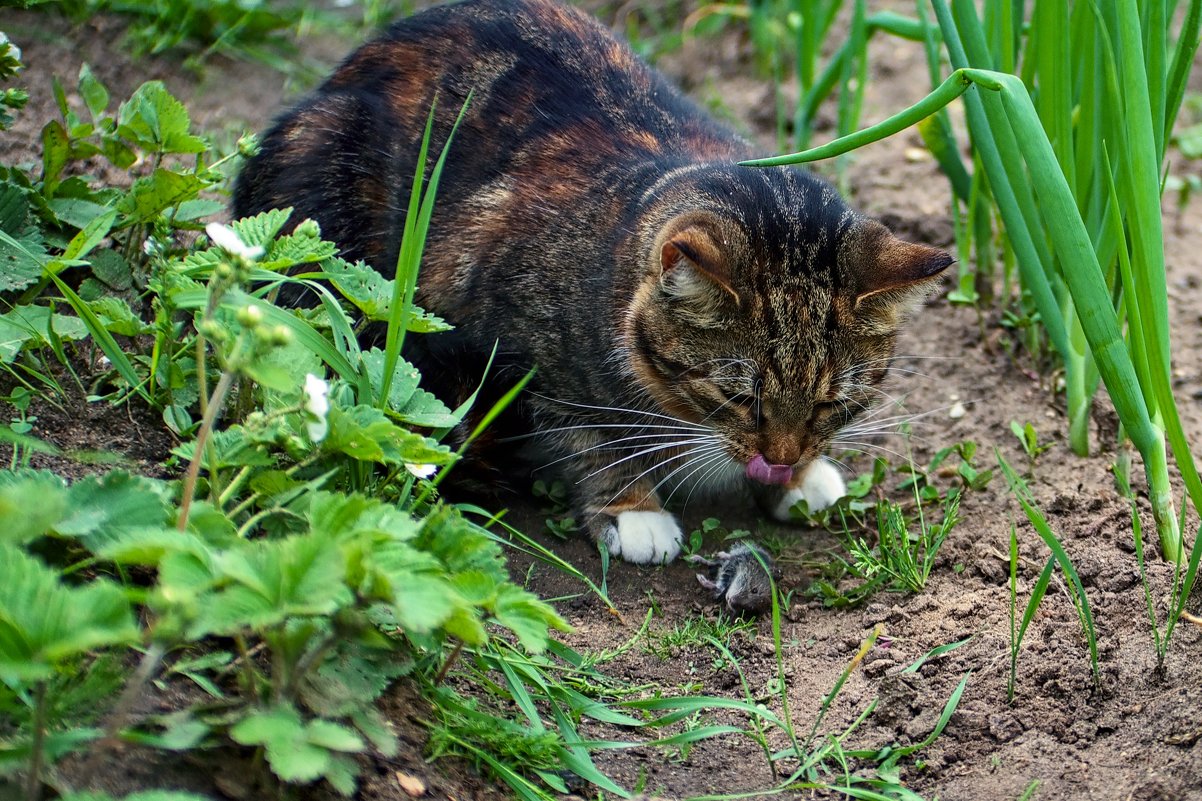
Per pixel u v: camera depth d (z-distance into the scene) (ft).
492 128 4.15
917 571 3.92
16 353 3.78
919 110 3.72
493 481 4.15
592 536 4.06
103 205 4.01
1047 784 3.57
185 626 3.28
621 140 4.13
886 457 4.21
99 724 3.37
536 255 4.06
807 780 3.61
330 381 3.74
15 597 3.25
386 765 3.48
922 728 3.67
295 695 3.43
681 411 4.03
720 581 3.93
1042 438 4.20
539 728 3.59
